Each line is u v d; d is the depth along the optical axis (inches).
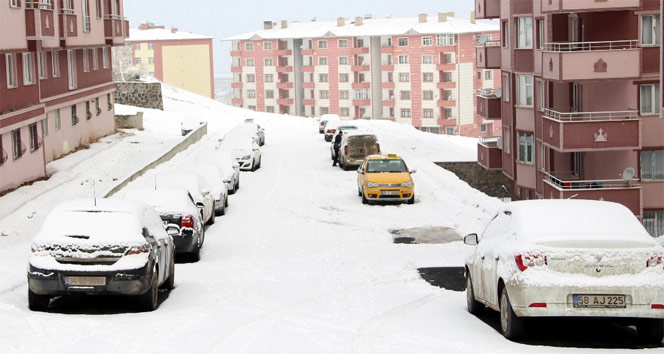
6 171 1277.1
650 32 1215.6
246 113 3398.1
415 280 619.5
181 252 706.2
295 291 564.7
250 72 5634.8
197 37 5802.2
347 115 5137.8
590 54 1185.4
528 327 420.2
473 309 480.4
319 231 921.5
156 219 552.4
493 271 425.1
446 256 741.3
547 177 1352.1
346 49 5078.7
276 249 795.4
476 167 1795.0
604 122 1186.0
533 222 405.1
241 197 1240.8
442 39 4714.6
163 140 2106.3
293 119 3257.9
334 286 588.1
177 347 386.3
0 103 1253.7
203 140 2222.0
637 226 399.5
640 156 1217.4
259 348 386.0
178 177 932.0
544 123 1266.0
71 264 473.7
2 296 522.6
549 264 383.2
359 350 380.8
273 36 5472.4
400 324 446.3
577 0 1194.6
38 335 409.7
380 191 1139.3
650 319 394.6
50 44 1497.3
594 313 378.0
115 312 486.6
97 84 1996.8
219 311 486.6
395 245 821.9
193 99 3634.4
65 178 1441.9
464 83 4758.9
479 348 381.4
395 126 2299.5
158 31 5851.4
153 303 493.0
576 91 1317.7
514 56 1440.7
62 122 1723.7
